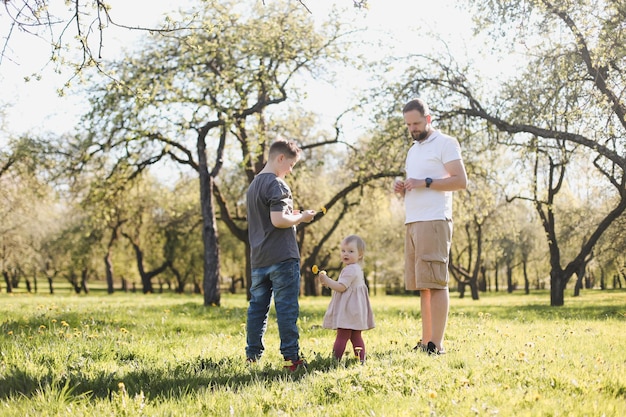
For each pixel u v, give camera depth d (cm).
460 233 3947
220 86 1722
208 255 1688
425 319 599
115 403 356
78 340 623
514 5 1525
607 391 386
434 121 1811
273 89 1786
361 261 552
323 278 538
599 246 2744
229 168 2870
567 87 1519
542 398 358
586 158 1953
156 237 4056
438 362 477
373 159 1986
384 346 628
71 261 4622
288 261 491
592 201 2656
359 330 543
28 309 1194
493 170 2014
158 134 1858
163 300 1981
